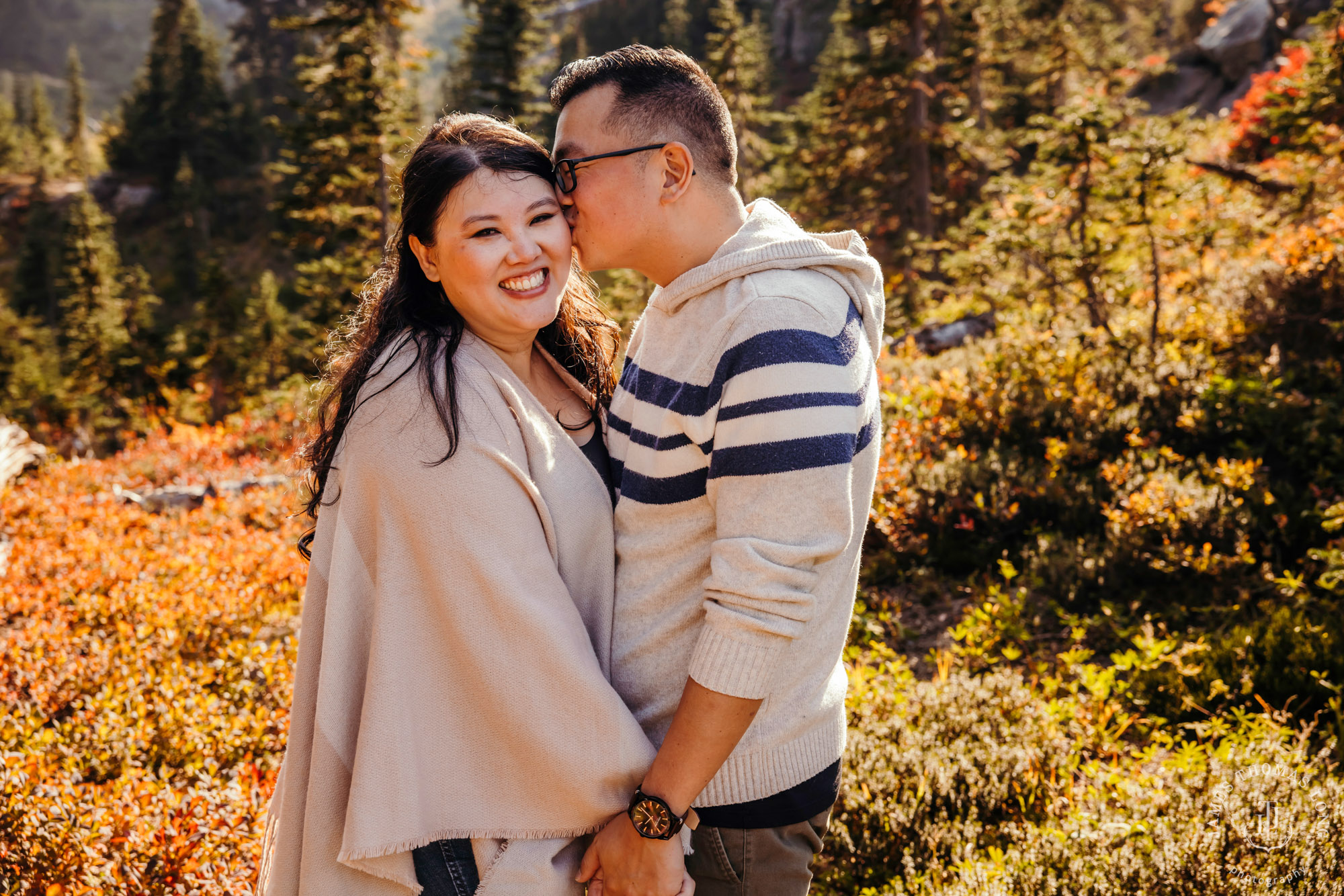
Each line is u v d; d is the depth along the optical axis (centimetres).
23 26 19125
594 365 203
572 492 164
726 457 144
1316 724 334
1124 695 376
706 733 142
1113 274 775
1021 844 273
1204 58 2722
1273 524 469
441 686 158
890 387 789
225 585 549
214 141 6225
